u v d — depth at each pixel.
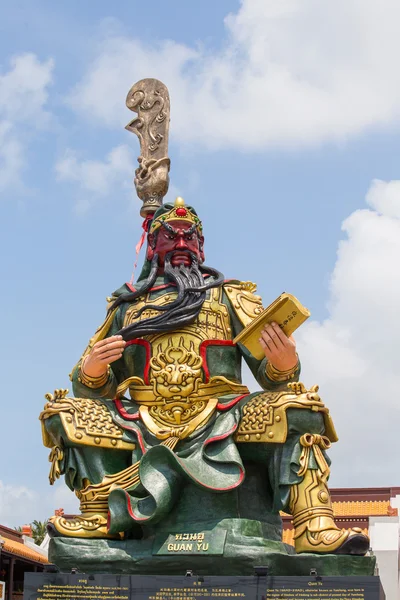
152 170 15.23
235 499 11.62
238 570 10.98
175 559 11.11
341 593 10.45
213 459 11.71
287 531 27.98
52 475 12.12
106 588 10.91
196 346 12.61
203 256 13.96
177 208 13.49
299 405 11.53
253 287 13.66
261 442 11.68
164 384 12.38
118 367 13.45
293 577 10.59
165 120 15.61
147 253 14.02
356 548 10.82
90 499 11.80
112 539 11.70
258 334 12.05
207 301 13.08
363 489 30.50
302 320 11.66
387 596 25.38
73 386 13.04
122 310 13.58
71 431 11.97
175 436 11.95
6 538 29.97
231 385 12.50
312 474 11.45
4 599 29.28
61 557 11.43
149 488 11.41
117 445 12.12
